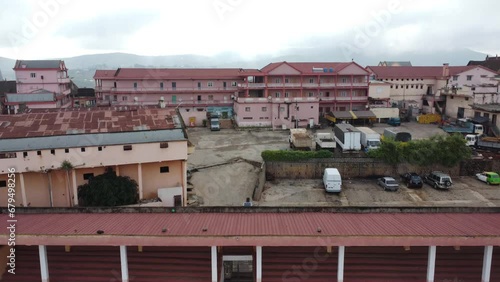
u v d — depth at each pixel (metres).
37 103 55.81
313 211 20.11
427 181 38.72
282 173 40.62
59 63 66.56
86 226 17.88
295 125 63.00
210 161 43.75
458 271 18.27
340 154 41.50
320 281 17.95
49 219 18.98
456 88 65.12
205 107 67.62
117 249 19.16
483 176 39.03
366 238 16.45
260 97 64.88
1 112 53.62
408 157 40.16
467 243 16.50
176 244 16.61
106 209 20.23
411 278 18.02
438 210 19.91
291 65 64.75
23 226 17.89
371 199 34.88
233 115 67.81
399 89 72.00
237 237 16.52
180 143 30.97
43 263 17.56
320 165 40.56
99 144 29.23
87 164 29.28
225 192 35.34
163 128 31.52
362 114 63.31
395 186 36.75
